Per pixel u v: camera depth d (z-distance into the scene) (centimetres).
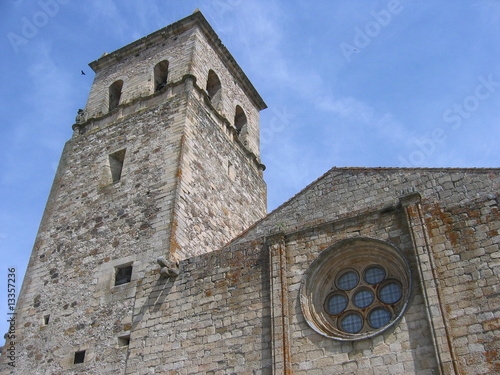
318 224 1930
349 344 1627
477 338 1483
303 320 1739
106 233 2475
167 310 2028
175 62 3256
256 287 1909
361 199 1988
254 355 1759
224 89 3459
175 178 2502
